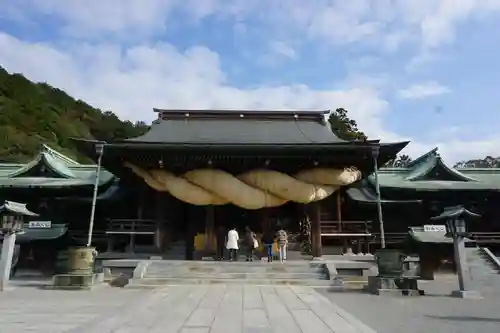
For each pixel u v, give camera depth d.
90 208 29.20
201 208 26.27
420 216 28.98
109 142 21.70
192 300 11.73
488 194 28.69
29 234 25.44
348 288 16.09
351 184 27.03
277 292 13.79
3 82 97.50
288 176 23.92
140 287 16.14
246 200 23.66
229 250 22.86
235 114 30.11
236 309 10.02
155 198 26.89
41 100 103.94
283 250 21.27
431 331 7.93
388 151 22.83
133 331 7.39
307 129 28.94
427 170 30.08
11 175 29.64
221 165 24.44
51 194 28.72
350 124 85.69
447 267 24.05
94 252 16.83
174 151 22.58
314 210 24.91
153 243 25.64
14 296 13.37
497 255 27.73
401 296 13.93
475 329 8.16
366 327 7.82
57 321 8.63
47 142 84.88
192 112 29.84
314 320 8.51
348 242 26.14
